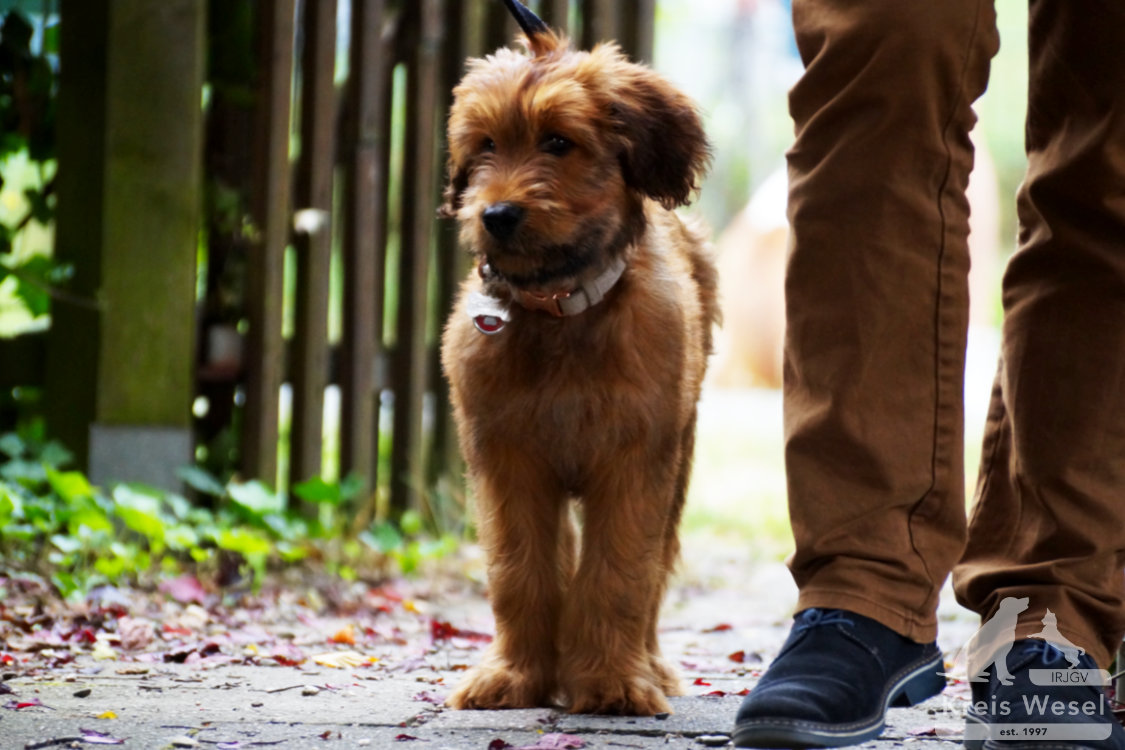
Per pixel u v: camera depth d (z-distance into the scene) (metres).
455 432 7.88
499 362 3.75
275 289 6.97
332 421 11.17
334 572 6.59
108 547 5.84
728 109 50.81
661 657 4.27
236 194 7.20
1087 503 3.02
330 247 7.16
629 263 3.86
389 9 7.66
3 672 4.02
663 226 4.56
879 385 2.91
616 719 3.57
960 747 3.25
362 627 5.30
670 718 3.59
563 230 3.61
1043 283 3.13
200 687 3.90
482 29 8.05
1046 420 3.06
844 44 2.89
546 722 3.49
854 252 2.92
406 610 5.89
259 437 6.98
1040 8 3.12
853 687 2.79
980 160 30.58
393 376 7.72
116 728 3.27
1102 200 3.04
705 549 8.95
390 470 7.72
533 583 3.84
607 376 3.70
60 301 6.65
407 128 7.60
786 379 3.06
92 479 6.54
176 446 6.65
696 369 4.31
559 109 3.69
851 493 2.91
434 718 3.52
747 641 5.43
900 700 2.95
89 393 6.64
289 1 6.88
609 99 3.82
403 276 7.65
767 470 14.63
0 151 6.96
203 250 7.19
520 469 3.83
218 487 6.64
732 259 31.31
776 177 31.89
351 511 7.39
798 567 3.01
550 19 7.75
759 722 2.74
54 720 3.34
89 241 6.73
